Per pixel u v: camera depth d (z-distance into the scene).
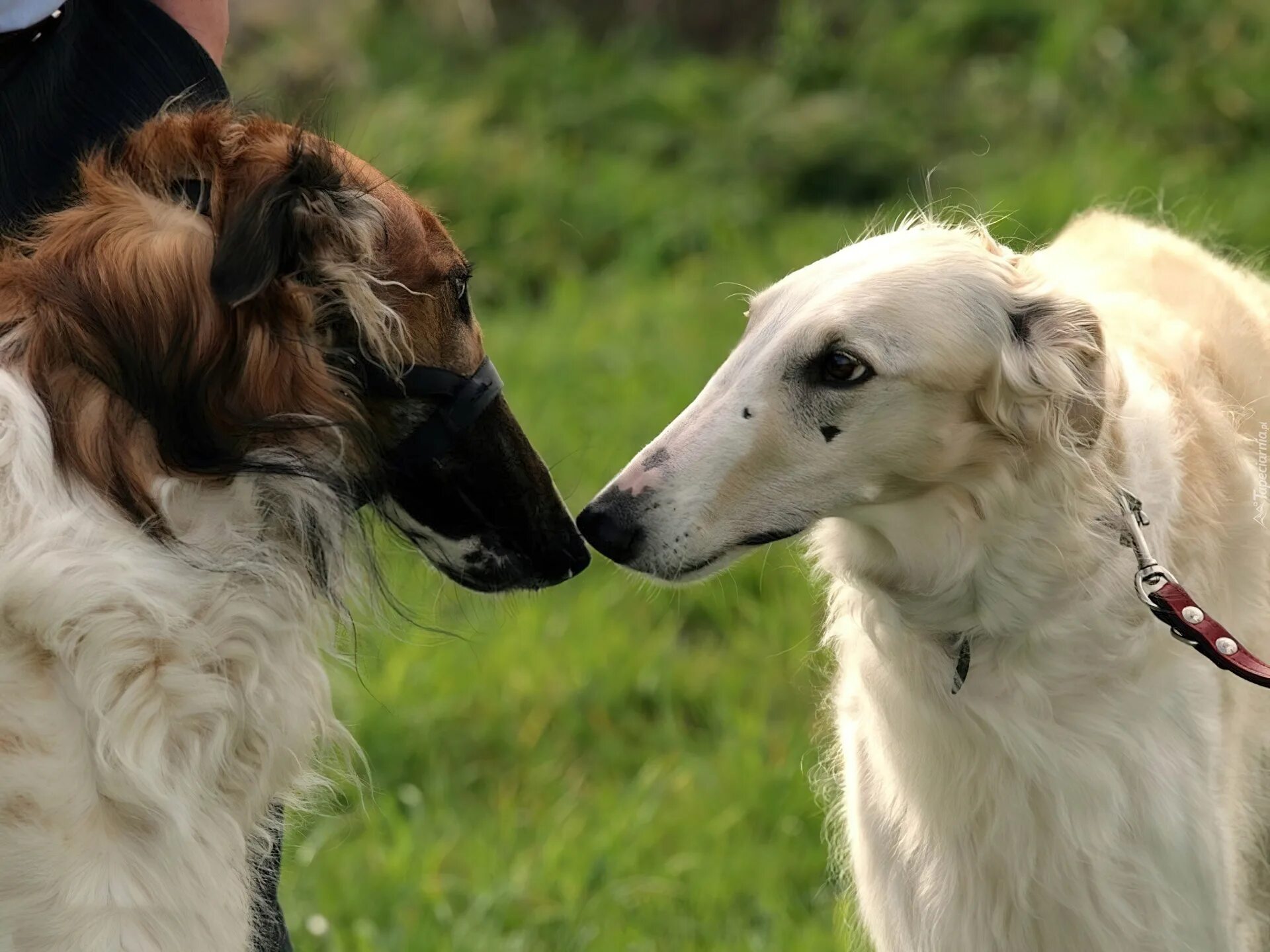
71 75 6.11
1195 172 17.64
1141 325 6.91
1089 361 5.89
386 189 5.67
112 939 5.09
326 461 5.42
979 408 5.88
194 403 5.12
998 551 5.91
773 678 10.65
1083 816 5.96
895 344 5.78
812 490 5.94
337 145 5.73
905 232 6.25
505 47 23.28
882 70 21.17
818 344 5.84
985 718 6.03
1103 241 7.91
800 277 6.14
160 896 5.19
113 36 6.21
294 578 5.52
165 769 5.16
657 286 16.97
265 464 5.27
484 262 18.08
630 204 18.80
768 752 9.88
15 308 5.14
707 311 15.96
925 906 6.45
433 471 5.91
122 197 5.31
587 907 8.51
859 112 20.34
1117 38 20.61
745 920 8.52
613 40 23.33
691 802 9.49
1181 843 5.93
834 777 7.68
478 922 8.47
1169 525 6.11
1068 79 20.30
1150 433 6.20
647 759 10.10
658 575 5.95
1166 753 5.93
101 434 5.08
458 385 5.80
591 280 17.64
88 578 4.94
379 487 5.76
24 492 4.91
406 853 8.91
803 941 8.20
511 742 10.20
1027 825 6.09
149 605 5.04
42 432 4.99
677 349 14.97
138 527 5.10
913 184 19.05
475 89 21.66
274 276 5.09
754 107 20.75
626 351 15.04
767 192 19.23
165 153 5.41
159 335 5.10
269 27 21.86
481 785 10.01
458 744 10.22
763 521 5.95
